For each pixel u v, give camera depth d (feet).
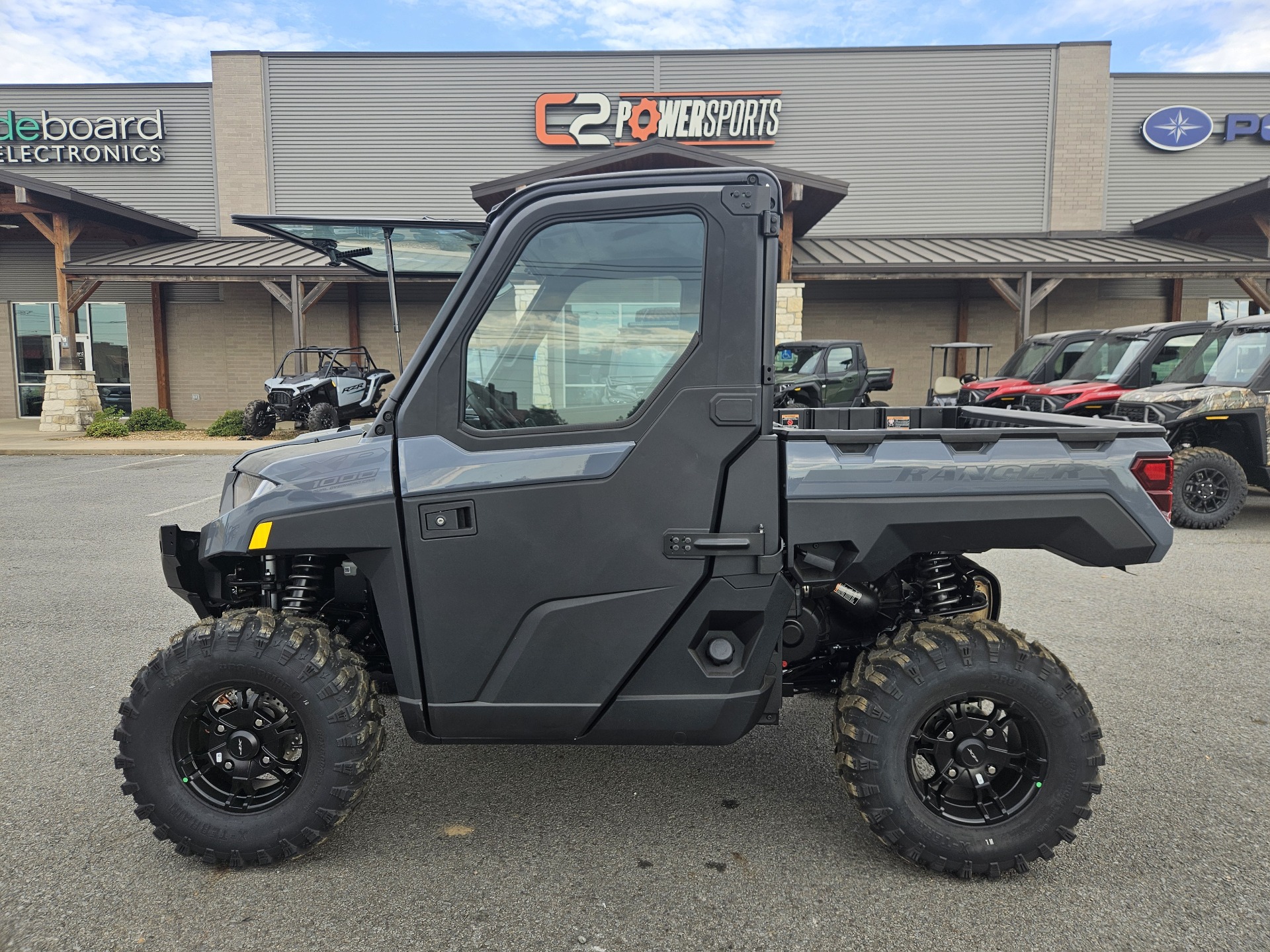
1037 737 8.20
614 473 7.91
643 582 8.01
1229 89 71.00
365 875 8.45
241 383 70.74
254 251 65.00
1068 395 34.19
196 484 35.70
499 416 8.05
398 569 8.09
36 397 72.59
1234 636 15.90
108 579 20.47
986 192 72.90
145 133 73.36
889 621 10.14
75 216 59.06
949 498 8.10
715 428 7.88
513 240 7.89
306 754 8.31
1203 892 8.05
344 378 54.29
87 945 7.32
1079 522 8.23
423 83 73.00
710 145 72.79
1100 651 15.08
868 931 7.50
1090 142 71.97
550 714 8.19
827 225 73.61
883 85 72.33
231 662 8.18
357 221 9.32
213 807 8.43
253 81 72.90
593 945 7.30
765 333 7.84
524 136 73.36
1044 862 8.60
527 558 8.00
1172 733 11.68
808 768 10.94
